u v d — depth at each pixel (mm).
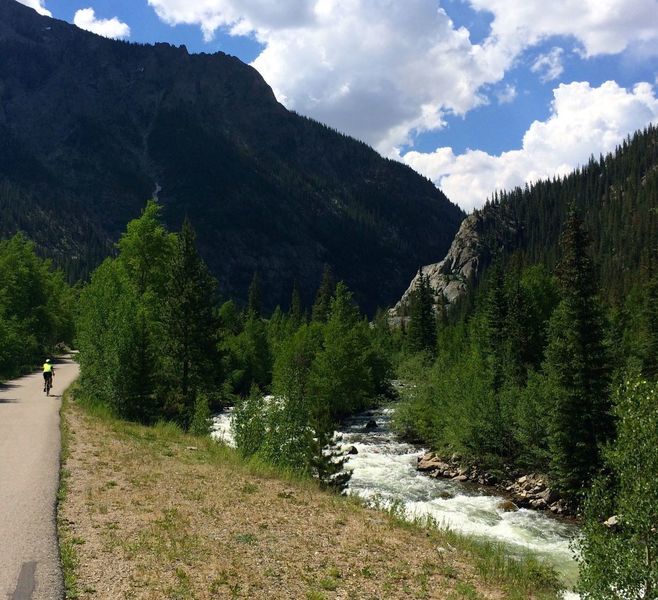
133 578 8414
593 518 10148
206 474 16281
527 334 44719
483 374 38219
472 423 30750
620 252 126562
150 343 29109
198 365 35156
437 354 70125
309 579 9594
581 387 25812
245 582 8977
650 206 140750
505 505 24500
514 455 30438
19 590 7520
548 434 27203
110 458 16344
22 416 22031
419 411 39500
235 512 12898
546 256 127500
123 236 36250
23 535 9508
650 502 8930
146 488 13680
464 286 159750
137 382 27406
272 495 15117
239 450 20797
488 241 176375
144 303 32469
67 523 10398
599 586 9406
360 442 39469
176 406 32875
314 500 15438
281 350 58719
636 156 180500
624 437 9469
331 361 48656
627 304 70688
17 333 43094
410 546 12586
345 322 65812
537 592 11383
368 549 11805
